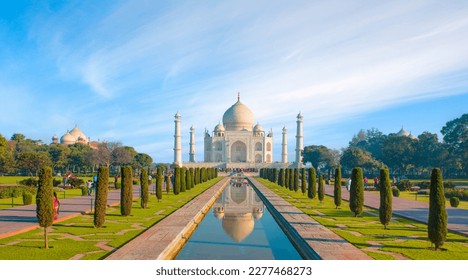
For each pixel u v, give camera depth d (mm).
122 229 28094
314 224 30797
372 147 175375
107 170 29438
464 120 112250
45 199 22562
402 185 70688
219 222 36094
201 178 88000
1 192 49688
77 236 25547
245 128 172125
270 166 153875
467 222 32219
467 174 120562
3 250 21609
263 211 44875
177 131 151375
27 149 138000
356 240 24719
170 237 24953
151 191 63844
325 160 148875
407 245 23531
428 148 121125
